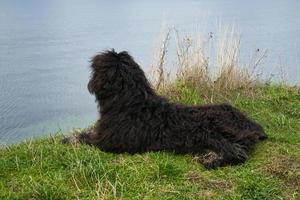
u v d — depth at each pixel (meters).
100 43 14.68
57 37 17.30
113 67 3.17
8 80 9.24
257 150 3.24
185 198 2.73
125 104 3.15
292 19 19.38
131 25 20.41
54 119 5.65
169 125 3.15
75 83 8.66
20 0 46.97
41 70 10.42
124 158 3.09
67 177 2.89
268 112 3.93
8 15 31.33
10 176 2.92
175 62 4.49
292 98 4.19
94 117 5.56
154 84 4.27
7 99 7.20
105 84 3.17
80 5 41.50
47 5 42.28
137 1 43.56
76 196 2.71
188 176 2.91
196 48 4.48
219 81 4.38
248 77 4.51
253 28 15.51
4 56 13.00
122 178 2.87
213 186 2.84
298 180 2.89
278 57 7.90
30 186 2.76
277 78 4.95
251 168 3.01
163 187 2.80
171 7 31.47
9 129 5.25
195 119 3.16
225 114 3.25
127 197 2.73
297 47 10.30
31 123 5.49
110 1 45.47
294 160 3.07
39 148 3.17
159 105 3.20
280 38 12.50
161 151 3.14
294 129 3.65
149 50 10.84
